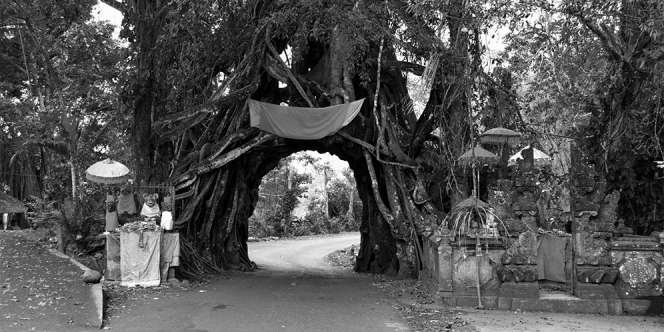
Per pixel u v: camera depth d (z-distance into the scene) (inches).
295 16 577.0
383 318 346.3
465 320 344.5
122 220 530.0
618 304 378.9
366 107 644.1
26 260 441.1
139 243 449.4
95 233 541.6
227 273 608.1
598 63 533.6
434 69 523.8
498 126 552.4
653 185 442.3
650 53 398.6
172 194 557.9
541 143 653.9
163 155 596.7
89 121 751.7
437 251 407.8
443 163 579.8
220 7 621.0
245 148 606.9
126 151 644.7
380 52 546.9
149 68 563.8
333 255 1024.2
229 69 657.0
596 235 386.9
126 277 447.2
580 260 386.9
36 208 630.5
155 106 585.9
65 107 623.2
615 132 449.4
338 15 530.3
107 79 719.7
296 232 1617.9
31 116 650.2
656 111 411.8
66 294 356.5
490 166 512.4
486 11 461.1
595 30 448.5
